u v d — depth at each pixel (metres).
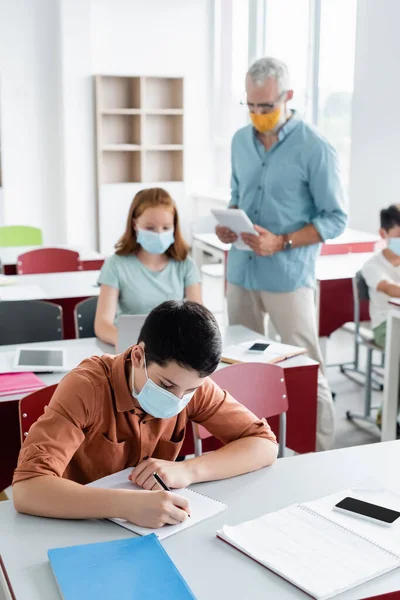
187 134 8.09
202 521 1.49
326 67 6.38
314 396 2.78
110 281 2.98
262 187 3.36
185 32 7.84
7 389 2.40
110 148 7.51
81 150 7.53
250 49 7.47
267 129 3.23
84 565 1.31
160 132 7.97
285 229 3.34
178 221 2.98
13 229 5.30
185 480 1.63
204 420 1.84
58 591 1.25
